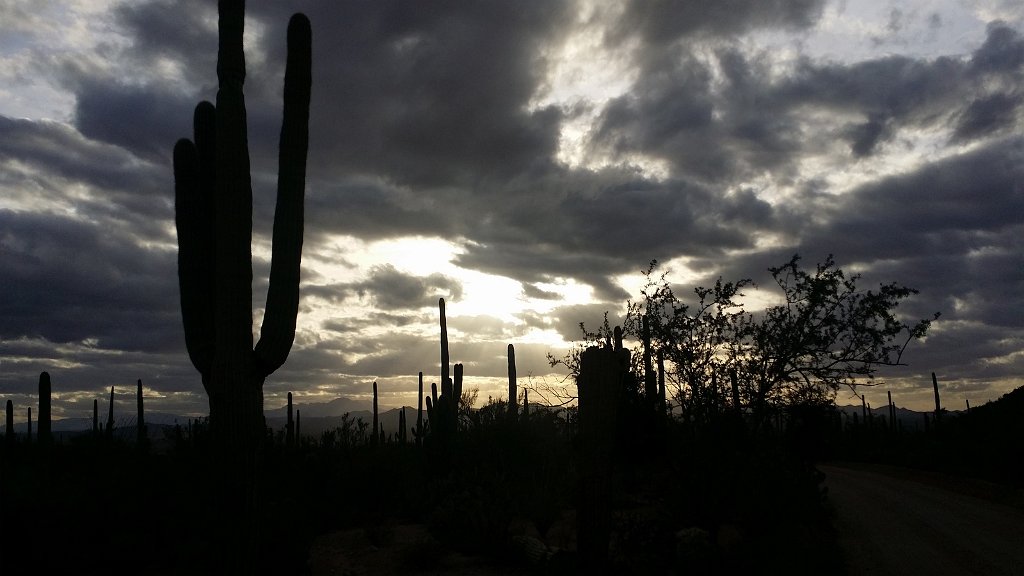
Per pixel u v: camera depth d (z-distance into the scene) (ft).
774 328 51.57
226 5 33.45
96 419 130.31
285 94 34.60
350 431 79.10
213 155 38.91
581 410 36.27
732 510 40.65
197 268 36.96
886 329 50.37
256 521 30.91
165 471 55.77
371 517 59.36
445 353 84.58
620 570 35.53
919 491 78.38
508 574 39.24
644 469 52.80
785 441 48.85
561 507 52.90
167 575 39.75
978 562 37.60
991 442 96.07
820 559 35.55
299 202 33.96
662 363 52.03
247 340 31.78
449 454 73.41
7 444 61.11
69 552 40.91
